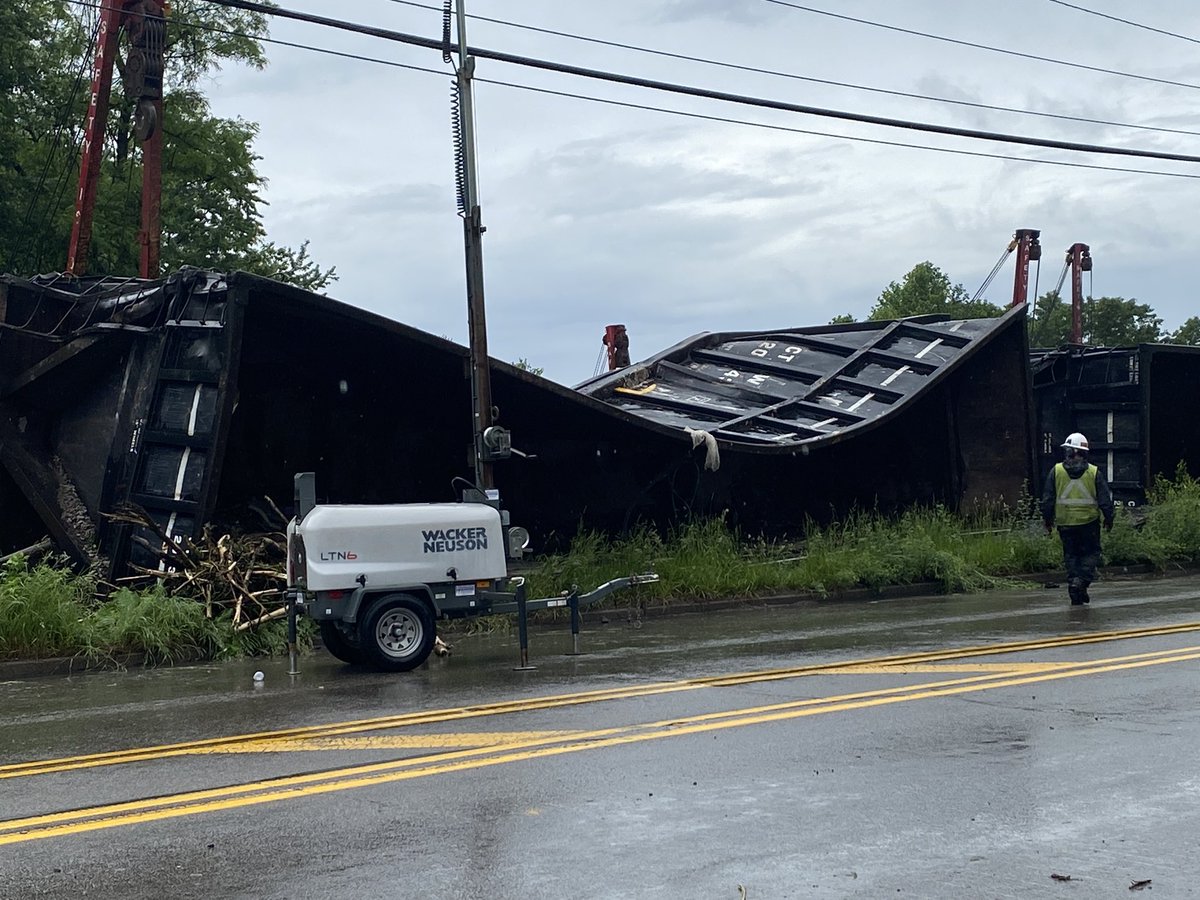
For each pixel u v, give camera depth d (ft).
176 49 133.90
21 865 18.19
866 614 52.95
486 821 19.90
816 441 66.23
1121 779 21.74
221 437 47.73
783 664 36.99
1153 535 73.36
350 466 58.34
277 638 45.55
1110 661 35.01
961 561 65.46
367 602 39.37
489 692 33.60
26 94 115.75
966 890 16.22
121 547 50.01
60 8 115.03
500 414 60.44
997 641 40.63
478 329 53.52
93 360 52.26
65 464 53.21
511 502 63.00
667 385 79.00
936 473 79.66
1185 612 48.47
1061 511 53.11
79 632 42.78
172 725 30.14
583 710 29.81
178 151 132.26
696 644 43.70
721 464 69.46
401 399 58.13
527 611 40.93
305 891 16.67
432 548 40.22
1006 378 78.07
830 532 68.54
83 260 74.13
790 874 16.98
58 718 32.12
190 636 44.57
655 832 19.08
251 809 21.03
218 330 48.03
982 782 21.72
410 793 21.84
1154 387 83.35
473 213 53.83
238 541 49.98
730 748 24.85
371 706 31.94
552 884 16.75
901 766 23.02
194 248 131.85
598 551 59.52
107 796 22.40
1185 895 15.96
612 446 64.95
